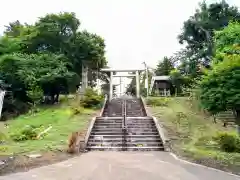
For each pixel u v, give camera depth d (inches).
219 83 449.7
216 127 669.9
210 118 738.8
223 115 789.2
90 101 959.0
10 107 1061.1
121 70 1342.3
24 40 1156.5
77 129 635.5
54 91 1115.3
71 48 1190.9
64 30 1190.9
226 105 450.9
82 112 862.5
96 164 374.6
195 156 417.4
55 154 438.9
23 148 472.7
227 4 1242.0
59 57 1094.4
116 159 414.9
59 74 1024.9
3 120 957.2
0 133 574.2
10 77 1064.2
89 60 1242.6
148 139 566.6
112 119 708.0
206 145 501.7
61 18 1162.0
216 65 477.4
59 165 367.9
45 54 1082.7
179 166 359.6
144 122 685.3
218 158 389.1
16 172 326.0
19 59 1033.5
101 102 989.8
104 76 1665.8
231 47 530.3
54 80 1034.1
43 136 579.5
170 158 423.2
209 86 466.0
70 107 922.1
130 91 2023.9
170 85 1529.3
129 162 389.4
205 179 289.7
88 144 541.6
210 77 462.6
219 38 613.9
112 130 624.7
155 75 1739.7
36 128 658.8
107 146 534.0
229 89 439.5
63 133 600.4
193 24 1316.4
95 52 1217.4
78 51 1206.3
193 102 666.8
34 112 919.7
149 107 952.3
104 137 581.0
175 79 1316.4
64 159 413.4
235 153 424.8
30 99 1037.2
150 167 353.1
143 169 340.5
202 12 1285.7
